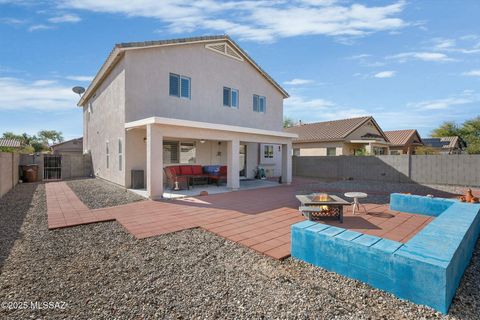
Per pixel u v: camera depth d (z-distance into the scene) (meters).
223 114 15.12
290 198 9.99
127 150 11.50
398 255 3.14
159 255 4.50
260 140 13.28
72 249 4.77
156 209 7.97
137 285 3.47
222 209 8.02
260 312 2.88
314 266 4.02
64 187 12.98
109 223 6.57
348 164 18.58
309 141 24.58
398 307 2.96
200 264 4.14
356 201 7.61
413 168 15.76
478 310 2.91
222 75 15.09
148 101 11.94
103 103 15.12
